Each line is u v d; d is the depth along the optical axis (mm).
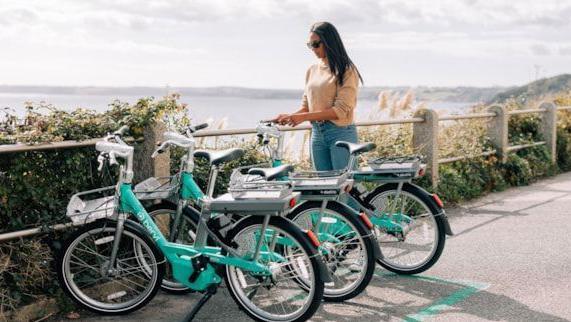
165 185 5168
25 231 4816
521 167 10719
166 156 5676
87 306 4809
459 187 9234
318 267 4406
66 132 5098
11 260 4840
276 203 4312
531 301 5059
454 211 8531
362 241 4938
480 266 5992
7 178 4895
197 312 4762
